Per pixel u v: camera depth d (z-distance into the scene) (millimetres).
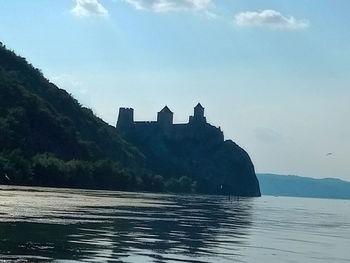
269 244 46375
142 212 78125
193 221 67750
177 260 32844
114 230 47875
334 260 38875
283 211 128250
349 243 53188
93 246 35969
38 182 186625
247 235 53531
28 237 37875
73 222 52250
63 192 141750
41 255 30547
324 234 62406
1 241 34875
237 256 36688
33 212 60188
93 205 86250
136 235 45250
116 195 156625
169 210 90938
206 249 39344
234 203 179625
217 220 73875
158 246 38844
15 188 139500
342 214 135125
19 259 28625
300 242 50312
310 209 161000
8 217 51812
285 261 36000
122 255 33125
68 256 30969
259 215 98438
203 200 191125
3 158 176875
